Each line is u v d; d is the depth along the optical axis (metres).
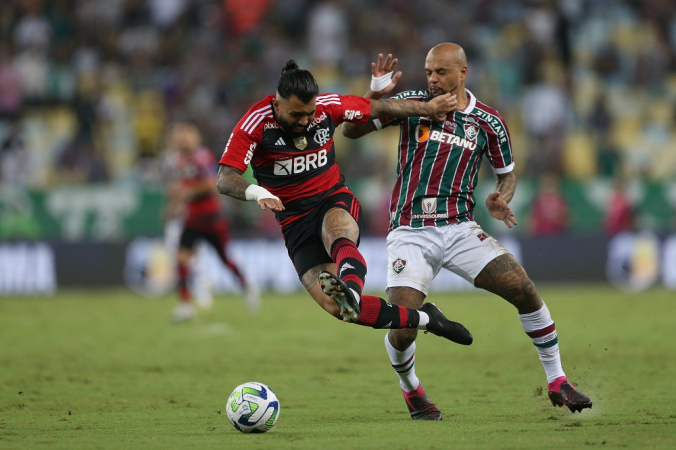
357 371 31.22
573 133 77.88
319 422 21.36
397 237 22.14
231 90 78.94
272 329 44.62
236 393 19.67
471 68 79.25
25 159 74.88
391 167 72.44
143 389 27.50
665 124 79.94
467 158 22.02
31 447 17.81
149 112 79.31
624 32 87.38
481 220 68.44
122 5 85.94
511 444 17.53
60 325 46.59
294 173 21.50
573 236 66.88
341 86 80.56
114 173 75.75
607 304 54.56
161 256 66.94
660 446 17.14
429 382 28.50
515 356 34.56
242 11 84.75
